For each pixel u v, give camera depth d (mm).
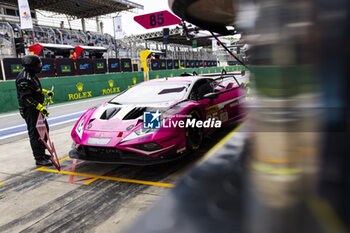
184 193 466
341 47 291
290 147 328
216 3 567
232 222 369
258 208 363
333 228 325
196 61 26781
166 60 22219
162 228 392
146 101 3531
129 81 15359
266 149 345
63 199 2408
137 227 409
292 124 318
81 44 27516
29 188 2703
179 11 613
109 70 16234
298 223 338
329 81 301
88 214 2104
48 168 3281
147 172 2947
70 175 3006
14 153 4023
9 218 2119
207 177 484
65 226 1943
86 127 3211
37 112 3324
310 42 300
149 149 2793
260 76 327
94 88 12812
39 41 23266
